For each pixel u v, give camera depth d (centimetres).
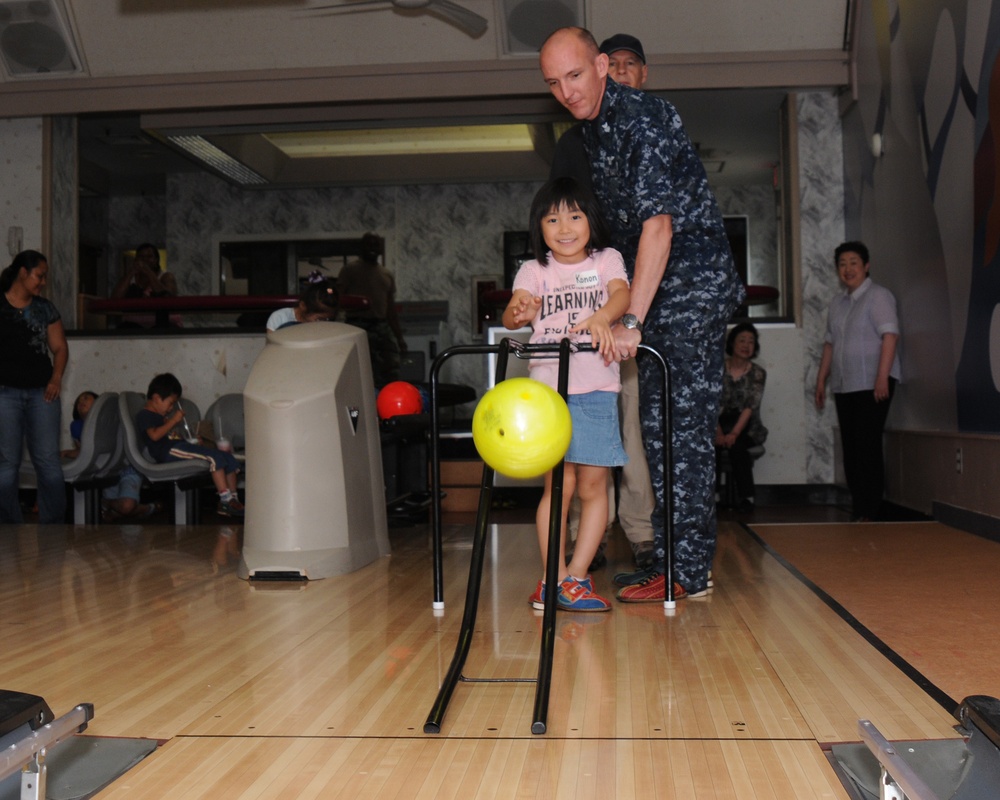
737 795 135
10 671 203
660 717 169
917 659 210
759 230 1170
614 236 282
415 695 184
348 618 255
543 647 182
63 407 714
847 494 675
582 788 138
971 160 437
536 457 179
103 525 479
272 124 778
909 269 538
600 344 224
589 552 264
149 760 151
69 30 713
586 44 253
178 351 708
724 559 356
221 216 1173
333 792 138
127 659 213
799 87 687
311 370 334
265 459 326
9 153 777
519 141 1098
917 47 516
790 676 194
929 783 139
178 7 695
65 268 790
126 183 1189
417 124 779
